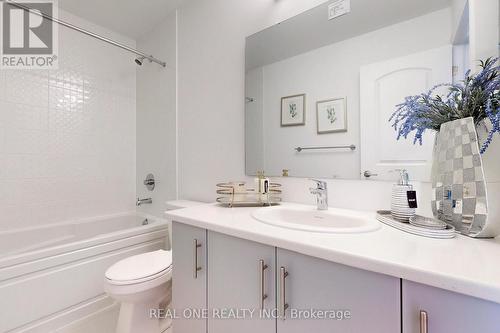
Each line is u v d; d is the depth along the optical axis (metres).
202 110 1.79
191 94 1.88
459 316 0.45
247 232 0.79
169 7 1.96
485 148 0.65
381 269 0.53
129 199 2.41
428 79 0.92
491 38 0.79
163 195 2.13
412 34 0.96
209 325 0.93
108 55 2.25
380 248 0.61
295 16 1.30
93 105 2.15
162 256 1.37
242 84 1.54
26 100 1.79
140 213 2.32
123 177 2.37
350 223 0.94
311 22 1.24
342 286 0.61
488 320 0.43
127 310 1.17
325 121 1.18
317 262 0.65
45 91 1.88
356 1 1.10
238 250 0.83
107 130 2.25
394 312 0.53
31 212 1.81
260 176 1.33
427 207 0.93
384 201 1.02
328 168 1.17
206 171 1.77
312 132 1.23
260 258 0.77
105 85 2.23
